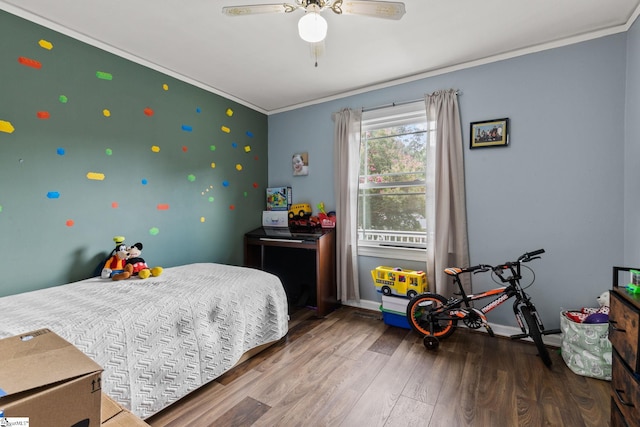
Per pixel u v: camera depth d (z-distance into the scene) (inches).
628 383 45.3
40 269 75.7
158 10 72.6
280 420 60.0
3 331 49.5
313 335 99.7
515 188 94.5
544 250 84.5
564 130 87.4
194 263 111.7
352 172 121.3
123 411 33.0
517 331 94.9
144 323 61.1
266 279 91.5
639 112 72.4
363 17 75.7
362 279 125.7
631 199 76.9
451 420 59.5
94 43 85.1
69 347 29.8
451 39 86.6
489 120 97.3
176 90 107.4
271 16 75.6
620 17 76.8
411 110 111.6
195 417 61.1
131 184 94.6
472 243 101.7
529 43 89.0
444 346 91.0
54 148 77.9
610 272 82.6
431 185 106.6
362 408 63.4
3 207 69.8
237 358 76.4
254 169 142.1
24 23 72.4
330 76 111.3
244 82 116.3
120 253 85.9
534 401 64.7
